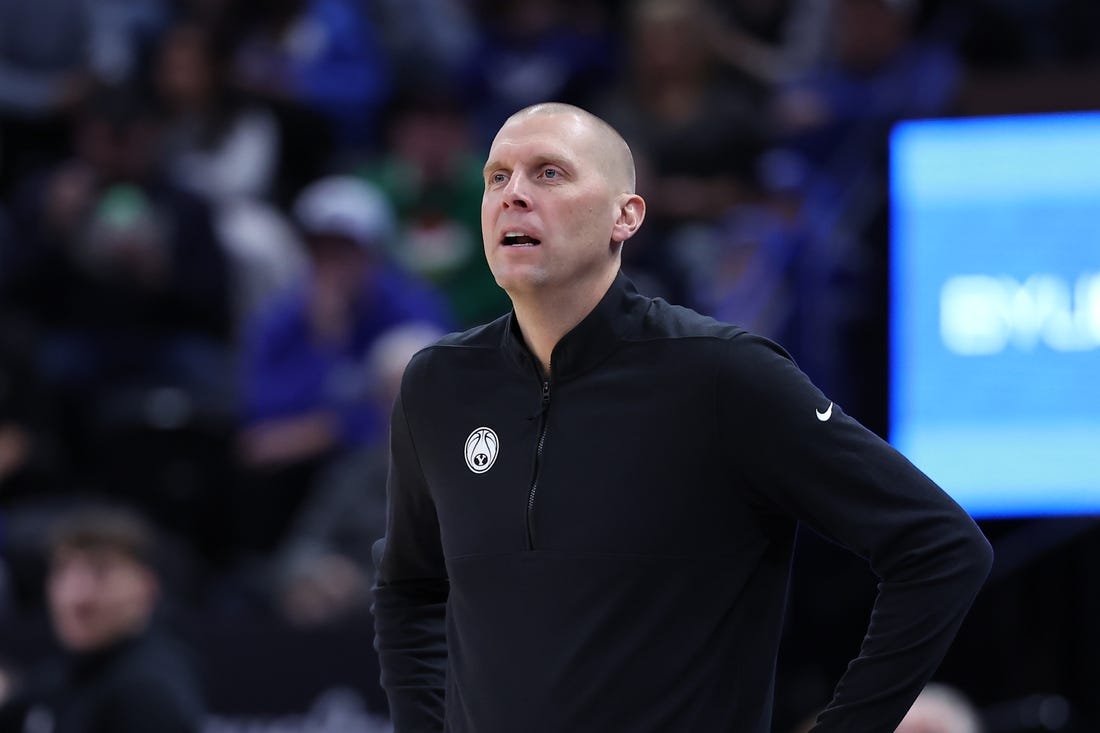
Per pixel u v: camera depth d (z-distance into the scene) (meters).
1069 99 17.59
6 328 23.83
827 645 17.97
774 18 29.36
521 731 8.35
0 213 29.23
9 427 23.34
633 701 8.27
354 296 24.50
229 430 24.03
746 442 8.41
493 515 8.70
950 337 17.67
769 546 8.70
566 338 8.72
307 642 18.88
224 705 18.84
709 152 26.25
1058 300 17.47
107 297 26.33
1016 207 17.53
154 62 30.67
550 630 8.41
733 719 8.44
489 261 8.78
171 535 23.09
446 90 28.20
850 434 8.38
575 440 8.62
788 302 19.80
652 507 8.42
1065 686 17.86
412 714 9.60
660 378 8.57
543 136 8.73
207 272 26.92
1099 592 17.69
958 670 18.09
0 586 21.22
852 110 24.67
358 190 26.45
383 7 31.44
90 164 27.33
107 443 23.42
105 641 16.72
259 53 30.86
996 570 17.70
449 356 9.15
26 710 17.06
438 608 9.86
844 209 20.14
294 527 23.31
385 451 21.59
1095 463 17.39
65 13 31.39
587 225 8.65
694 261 24.02
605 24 32.25
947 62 25.09
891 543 8.26
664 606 8.37
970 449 17.62
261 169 29.62
